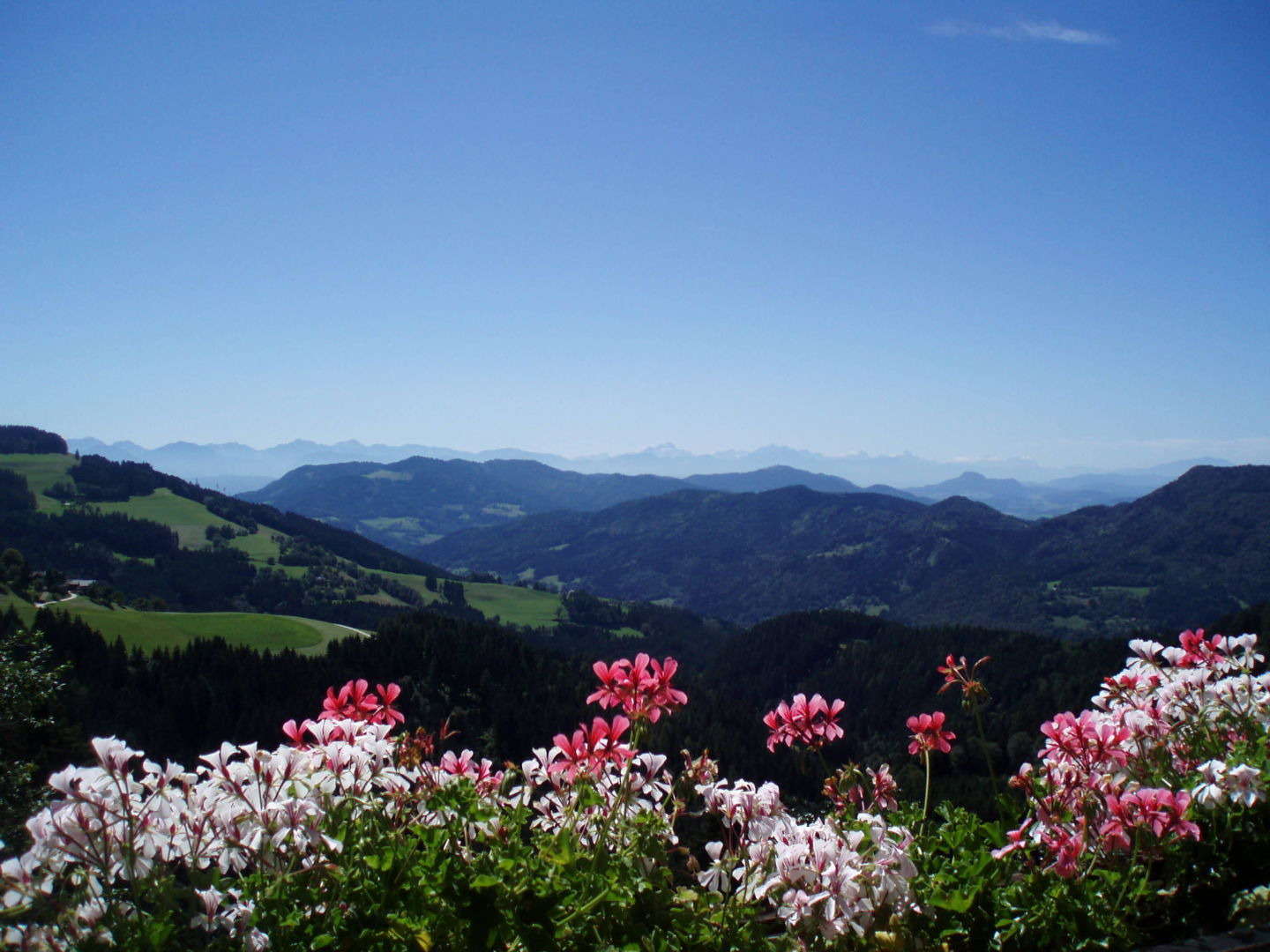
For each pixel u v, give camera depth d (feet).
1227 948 8.96
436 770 9.36
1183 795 10.26
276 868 7.66
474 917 7.38
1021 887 9.40
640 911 8.04
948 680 11.82
